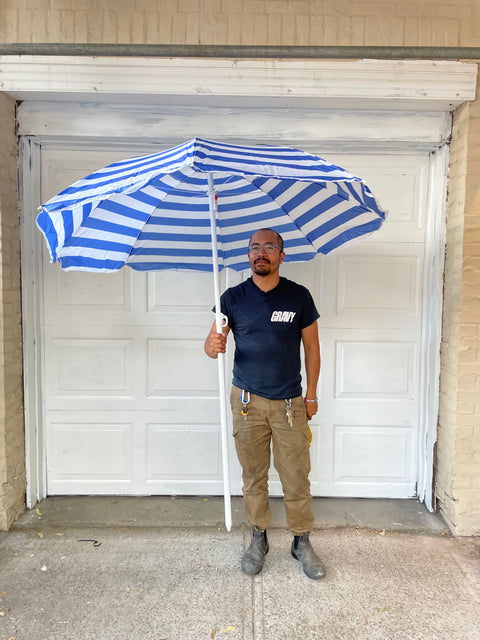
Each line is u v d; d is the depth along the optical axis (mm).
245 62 2631
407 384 3102
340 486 3148
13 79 2641
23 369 2951
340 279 3049
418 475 3123
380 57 2613
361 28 2648
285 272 3047
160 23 2641
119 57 2627
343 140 2861
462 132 2701
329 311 3062
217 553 2531
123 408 3119
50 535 2705
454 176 2795
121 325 3086
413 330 3072
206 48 2592
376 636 1971
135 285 3066
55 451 3137
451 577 2346
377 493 3152
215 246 1976
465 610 2119
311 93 2652
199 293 3082
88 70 2631
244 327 2238
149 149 3012
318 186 1896
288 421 2236
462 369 2715
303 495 2309
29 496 2986
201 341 3098
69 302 3066
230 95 2660
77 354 3098
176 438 3141
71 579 2320
